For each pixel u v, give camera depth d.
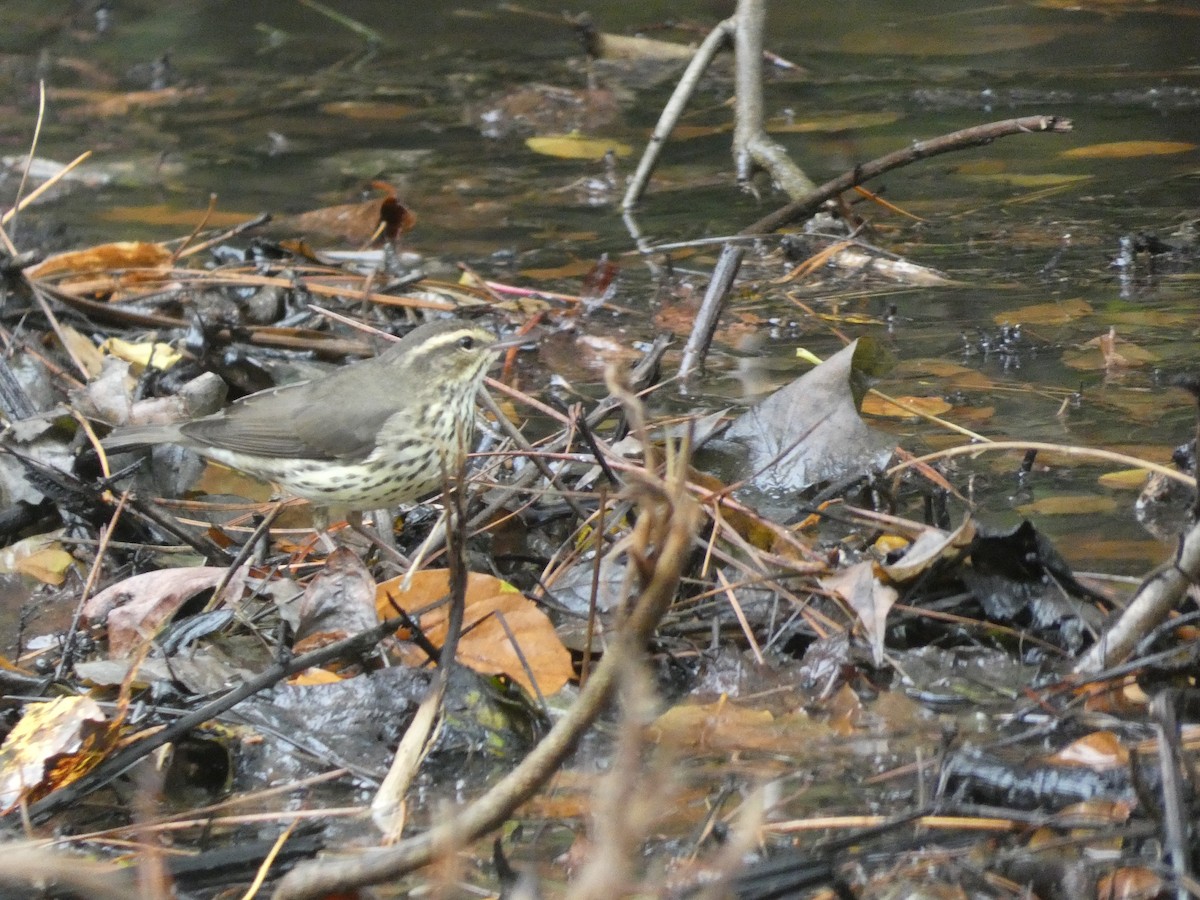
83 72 27.81
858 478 10.91
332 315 14.47
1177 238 16.88
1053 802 7.22
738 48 18.80
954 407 12.81
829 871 6.52
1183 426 12.16
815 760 7.87
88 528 11.11
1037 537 9.21
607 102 24.69
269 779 8.12
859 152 20.69
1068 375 13.45
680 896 6.43
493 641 8.77
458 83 26.45
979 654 8.77
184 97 26.19
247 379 13.81
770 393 13.19
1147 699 8.00
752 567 9.64
